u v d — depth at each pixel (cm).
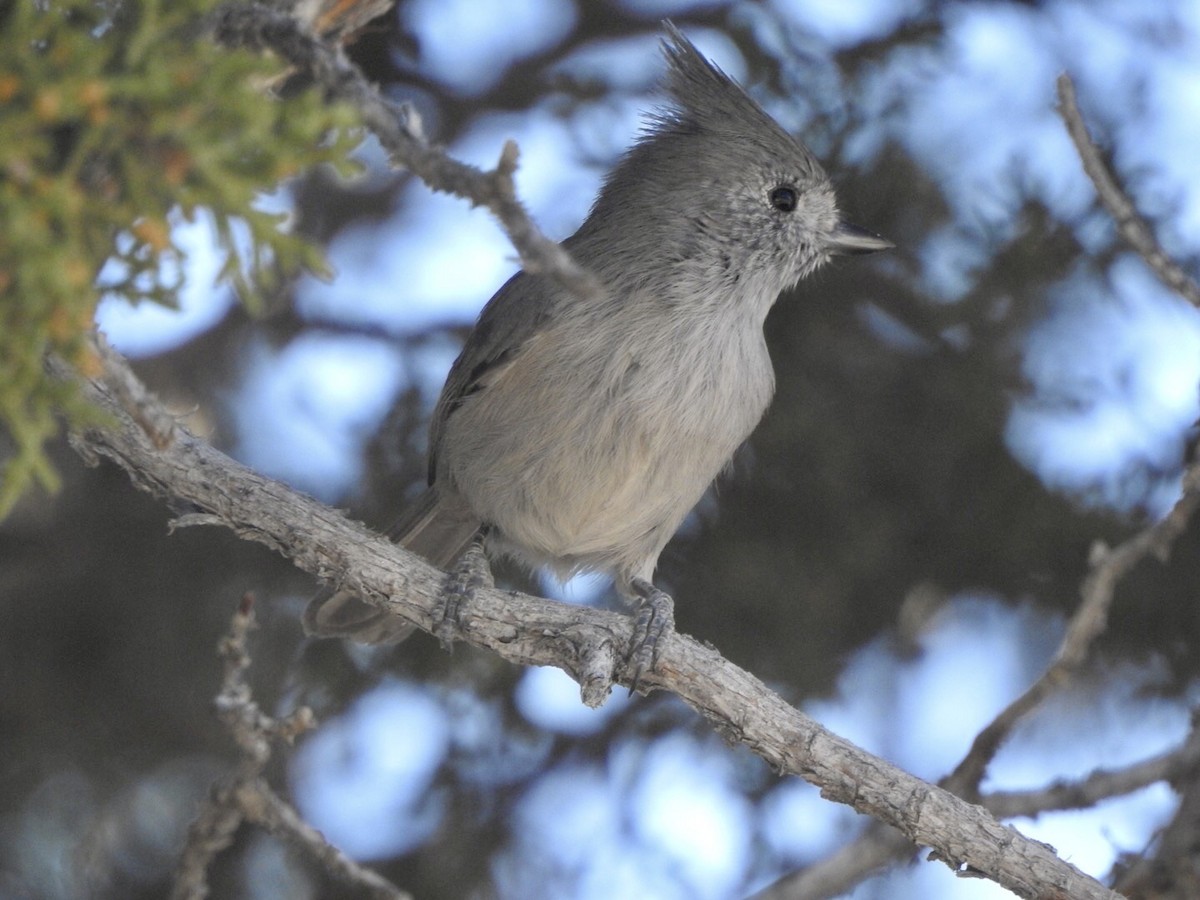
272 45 462
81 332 388
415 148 425
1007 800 855
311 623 957
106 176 417
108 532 1062
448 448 980
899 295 1058
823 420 1064
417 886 1039
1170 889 804
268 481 767
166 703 1052
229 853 1039
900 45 1056
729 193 980
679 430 927
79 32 394
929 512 1055
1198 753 844
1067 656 809
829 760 711
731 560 1066
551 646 760
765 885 1034
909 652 1077
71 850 1023
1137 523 1016
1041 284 1029
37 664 1045
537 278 946
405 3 1105
